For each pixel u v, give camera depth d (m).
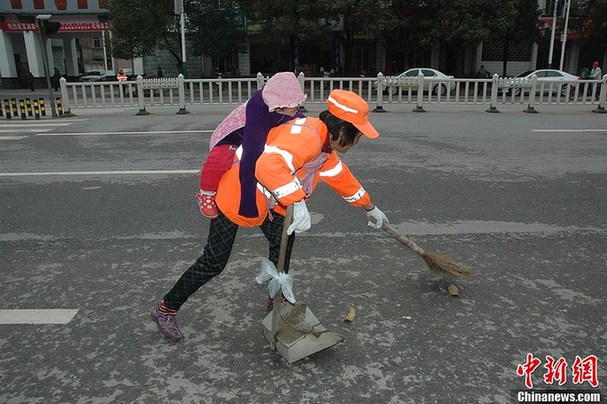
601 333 2.92
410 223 4.86
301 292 3.44
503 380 2.50
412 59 30.41
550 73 21.89
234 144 2.50
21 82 33.44
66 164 7.61
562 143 9.20
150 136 10.18
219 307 3.25
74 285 3.59
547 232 4.61
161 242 4.40
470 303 3.28
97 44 59.59
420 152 8.37
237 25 26.59
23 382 2.50
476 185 6.27
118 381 2.51
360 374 2.55
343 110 2.44
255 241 4.38
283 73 2.40
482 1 23.77
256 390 2.43
